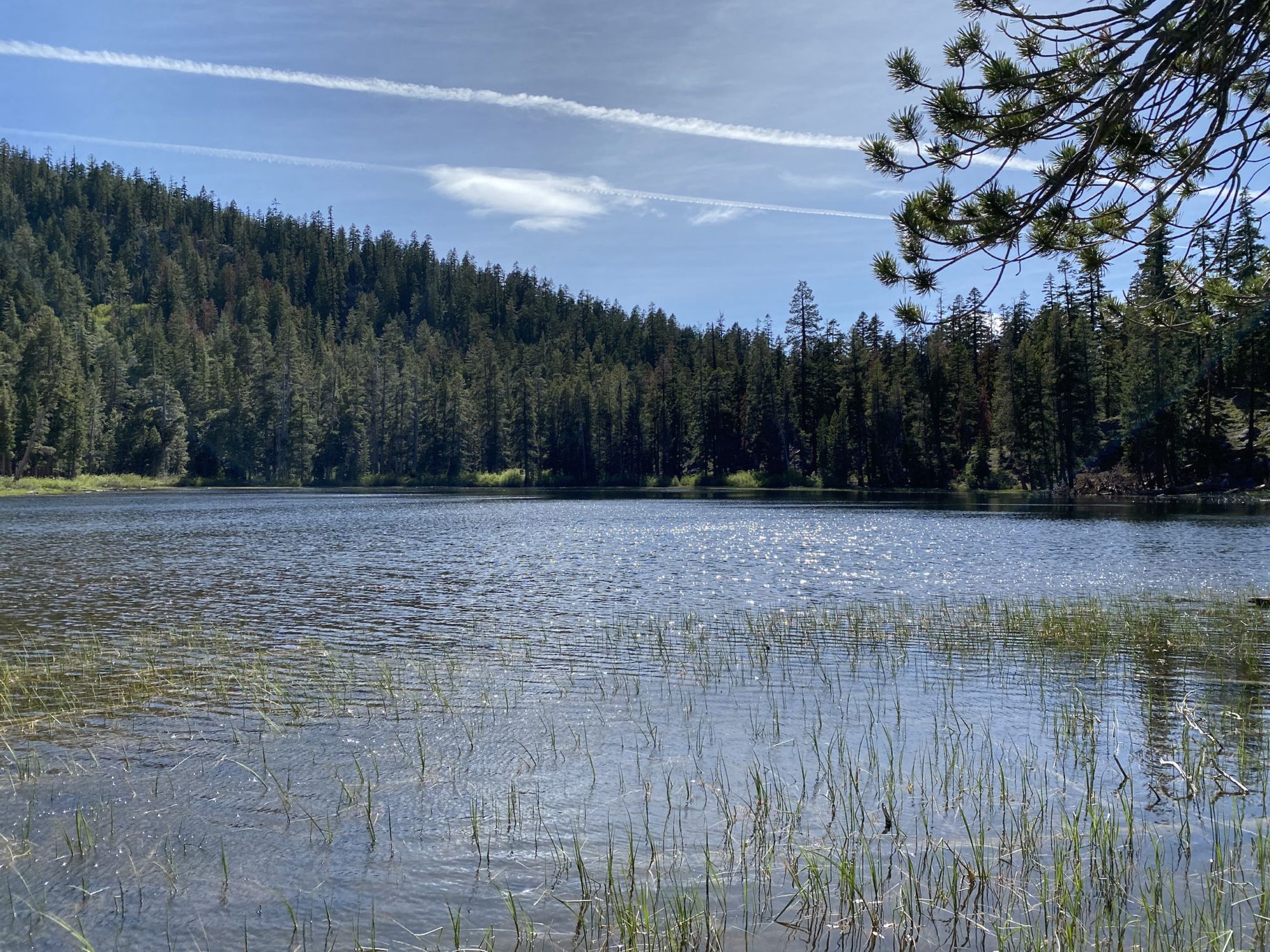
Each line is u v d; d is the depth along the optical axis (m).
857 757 8.98
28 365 100.19
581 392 123.75
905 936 5.59
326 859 6.80
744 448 110.75
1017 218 6.73
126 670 12.88
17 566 26.09
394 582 22.89
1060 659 13.20
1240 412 61.91
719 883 6.34
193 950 5.55
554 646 14.67
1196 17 5.70
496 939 5.63
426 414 130.50
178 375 120.12
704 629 16.14
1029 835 7.00
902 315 7.18
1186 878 6.26
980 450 86.25
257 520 47.88
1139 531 36.91
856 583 22.45
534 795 8.06
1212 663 12.68
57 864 6.70
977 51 6.73
